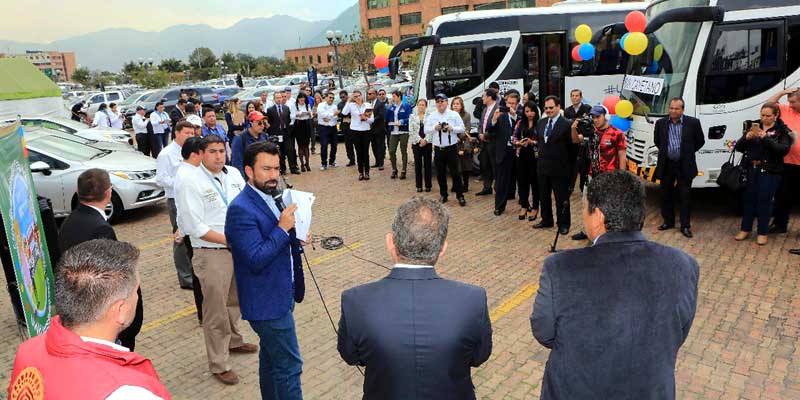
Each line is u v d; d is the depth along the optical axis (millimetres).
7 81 15797
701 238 6996
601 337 2061
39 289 3906
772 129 6273
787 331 4602
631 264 2111
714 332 4652
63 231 3535
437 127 9109
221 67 80812
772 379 3957
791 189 6785
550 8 10859
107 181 3605
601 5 10875
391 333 2016
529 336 4785
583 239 7230
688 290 2109
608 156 6836
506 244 7238
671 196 7270
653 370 2035
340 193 10797
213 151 4148
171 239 8203
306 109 12984
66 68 198125
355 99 11680
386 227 8312
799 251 6223
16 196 3615
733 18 7316
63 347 1677
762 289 5406
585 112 8680
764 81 7359
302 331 5043
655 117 7852
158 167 6070
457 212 8961
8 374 4523
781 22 7258
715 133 7504
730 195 9172
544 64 10938
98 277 1753
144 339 5031
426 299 2068
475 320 2076
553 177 7277
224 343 4230
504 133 8320
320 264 6785
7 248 4453
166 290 6195
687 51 7527
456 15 10984
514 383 4102
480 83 10938
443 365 2006
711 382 3961
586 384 2066
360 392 4082
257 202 3307
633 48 7730
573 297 2117
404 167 11828
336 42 29234
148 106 26141
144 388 1651
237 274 3361
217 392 4152
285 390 3506
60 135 11086
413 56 39188
